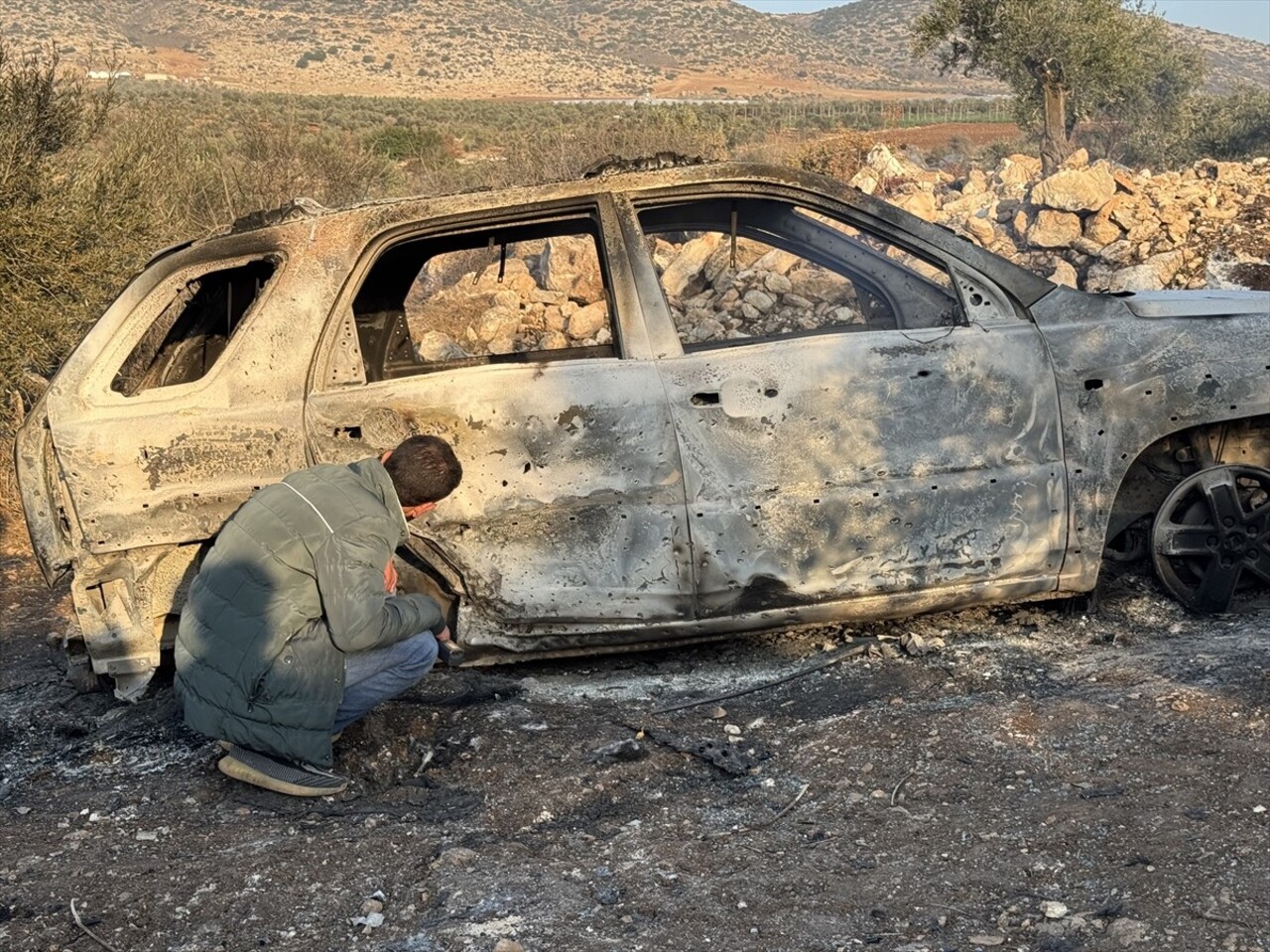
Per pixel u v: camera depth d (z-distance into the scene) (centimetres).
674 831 332
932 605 432
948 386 421
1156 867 286
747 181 436
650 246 438
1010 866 296
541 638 428
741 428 417
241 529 360
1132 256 1116
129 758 413
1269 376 429
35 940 294
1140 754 342
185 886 316
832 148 1816
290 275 422
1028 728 365
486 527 419
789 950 271
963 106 6606
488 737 400
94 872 327
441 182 1881
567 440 415
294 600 355
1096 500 429
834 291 473
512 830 342
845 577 424
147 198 988
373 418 413
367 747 397
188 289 454
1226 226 1137
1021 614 464
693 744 382
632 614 423
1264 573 447
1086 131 3212
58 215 895
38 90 935
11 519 780
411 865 322
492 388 414
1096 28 2209
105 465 413
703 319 480
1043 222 1148
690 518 418
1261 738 339
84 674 474
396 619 365
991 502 425
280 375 417
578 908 294
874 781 348
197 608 362
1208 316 437
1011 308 432
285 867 323
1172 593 457
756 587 422
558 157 1766
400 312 486
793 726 393
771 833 326
